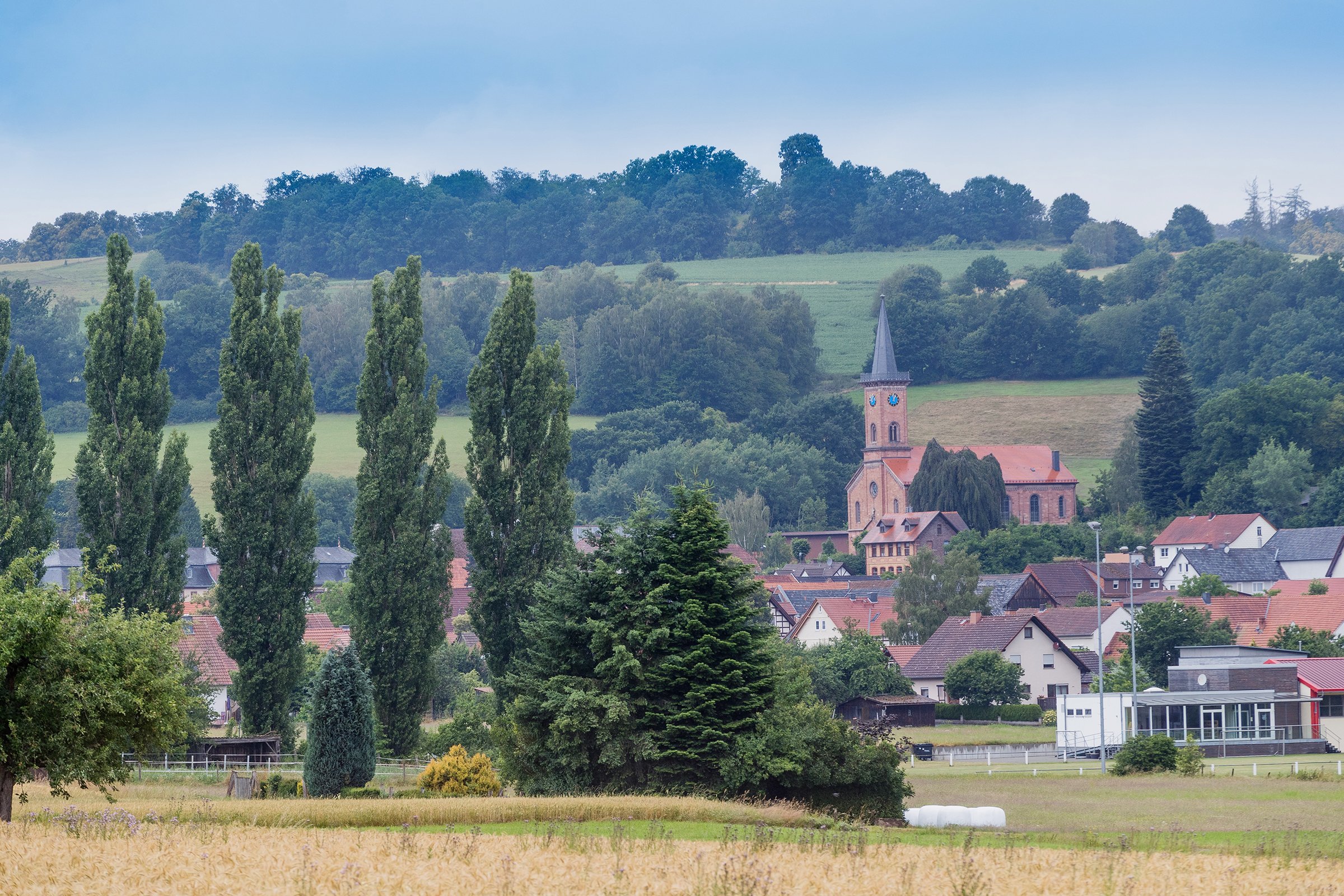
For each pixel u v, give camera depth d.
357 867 103.69
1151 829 167.38
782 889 102.06
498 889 100.81
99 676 144.88
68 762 143.38
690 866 111.81
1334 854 141.75
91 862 109.31
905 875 107.06
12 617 139.88
